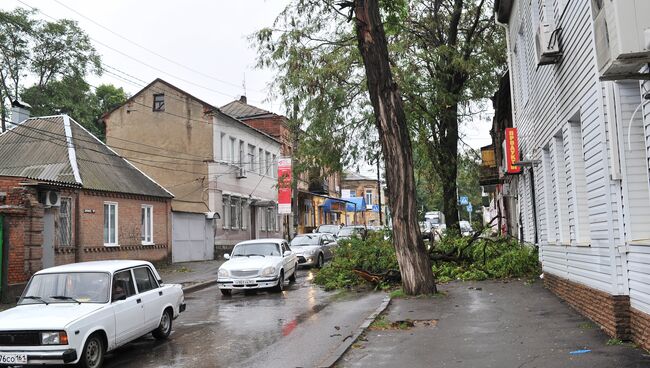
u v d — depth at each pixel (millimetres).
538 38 9867
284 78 19641
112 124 34031
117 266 9117
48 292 8586
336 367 6930
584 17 7703
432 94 20203
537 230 15852
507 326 8641
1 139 23500
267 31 18141
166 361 8219
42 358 7258
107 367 8031
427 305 11141
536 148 13016
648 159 6418
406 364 6855
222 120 34031
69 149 22172
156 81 33531
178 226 27641
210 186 32250
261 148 40562
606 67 5746
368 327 9258
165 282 19641
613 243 7168
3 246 14398
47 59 37969
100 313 8000
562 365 6234
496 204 34844
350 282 16875
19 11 35688
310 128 20625
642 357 6266
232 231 34719
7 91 37031
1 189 15117
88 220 20750
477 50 22438
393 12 13930
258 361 7852
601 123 7238
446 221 22109
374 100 12586
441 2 22547
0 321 7637
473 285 14211
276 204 42156
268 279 16125
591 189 7945
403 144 12570
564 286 10609
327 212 56938
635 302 6855
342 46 19469
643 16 5238
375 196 74562
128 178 24609
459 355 7086
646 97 6000
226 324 11266
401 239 12648
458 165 23562
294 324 10781
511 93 17125
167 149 33031
